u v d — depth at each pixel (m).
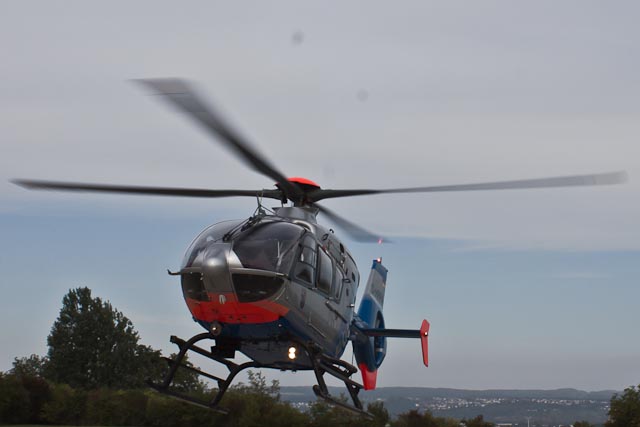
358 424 47.94
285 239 15.35
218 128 12.69
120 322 86.12
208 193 16.47
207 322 15.67
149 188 16.03
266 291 14.81
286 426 47.19
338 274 17.22
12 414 51.06
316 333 16.52
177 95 10.88
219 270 14.71
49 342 84.44
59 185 15.59
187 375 61.44
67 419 51.84
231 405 47.56
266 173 15.52
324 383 16.31
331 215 17.84
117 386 82.38
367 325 22.12
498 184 14.84
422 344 21.09
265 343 16.19
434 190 16.06
